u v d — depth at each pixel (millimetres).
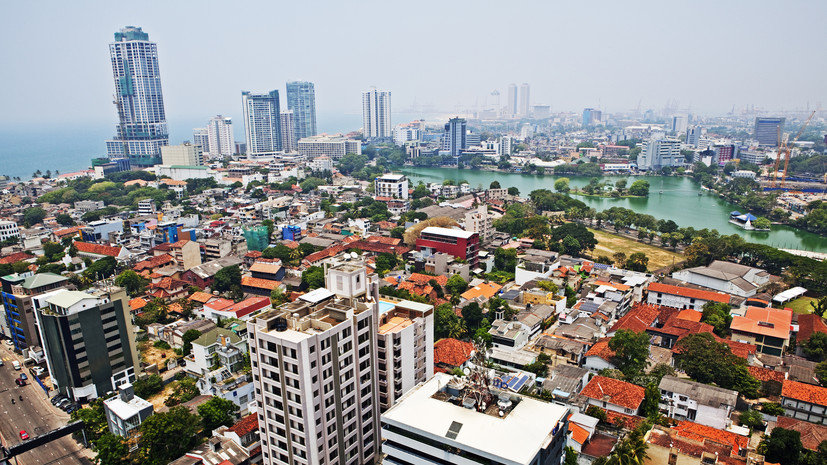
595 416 128875
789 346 175125
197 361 162000
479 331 172000
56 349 151000
